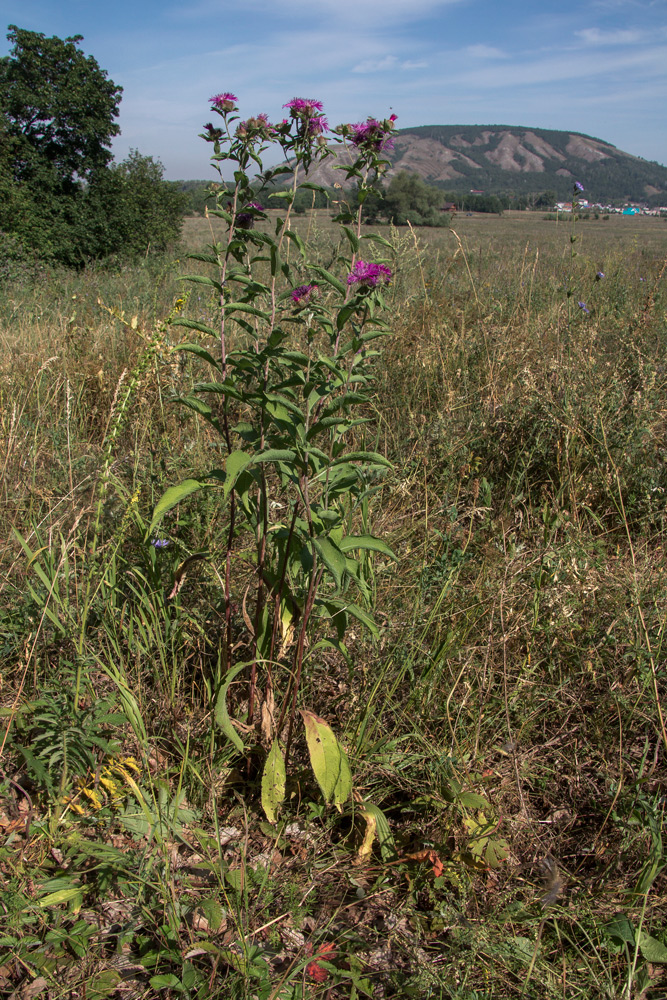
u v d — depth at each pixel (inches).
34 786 78.4
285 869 70.2
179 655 93.4
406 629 92.1
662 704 82.4
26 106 911.7
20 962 60.3
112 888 67.4
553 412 143.6
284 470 70.2
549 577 99.6
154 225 928.9
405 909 65.5
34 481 123.3
